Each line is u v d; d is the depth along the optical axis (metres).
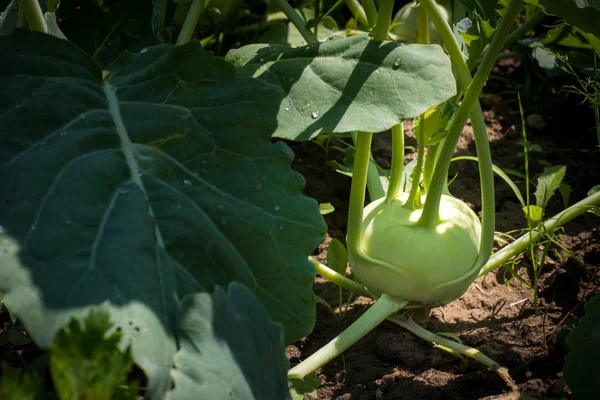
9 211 0.60
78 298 0.57
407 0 1.28
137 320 0.57
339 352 0.72
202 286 0.60
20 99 0.64
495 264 0.79
